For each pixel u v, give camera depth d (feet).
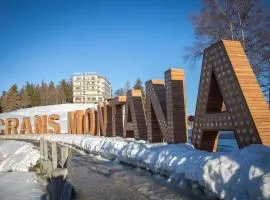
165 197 26.81
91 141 74.38
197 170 26.91
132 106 68.18
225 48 33.76
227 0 76.13
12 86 352.49
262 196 17.88
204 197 25.18
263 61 72.02
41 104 383.45
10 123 165.89
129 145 50.26
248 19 74.08
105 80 424.05
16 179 42.80
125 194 29.09
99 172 42.47
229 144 59.21
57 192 24.90
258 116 30.19
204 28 80.12
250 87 31.76
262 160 20.48
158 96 54.90
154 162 38.14
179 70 49.75
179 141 47.88
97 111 95.96
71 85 407.85
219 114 35.47
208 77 37.65
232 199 21.09
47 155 43.04
